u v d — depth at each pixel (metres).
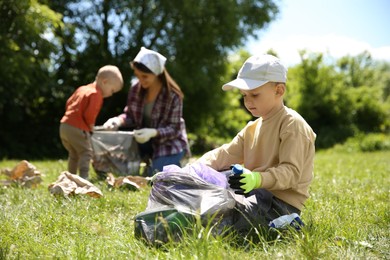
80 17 17.67
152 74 5.94
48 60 14.84
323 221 3.05
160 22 17.72
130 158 6.00
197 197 2.67
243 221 2.77
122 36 17.72
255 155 3.12
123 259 2.34
